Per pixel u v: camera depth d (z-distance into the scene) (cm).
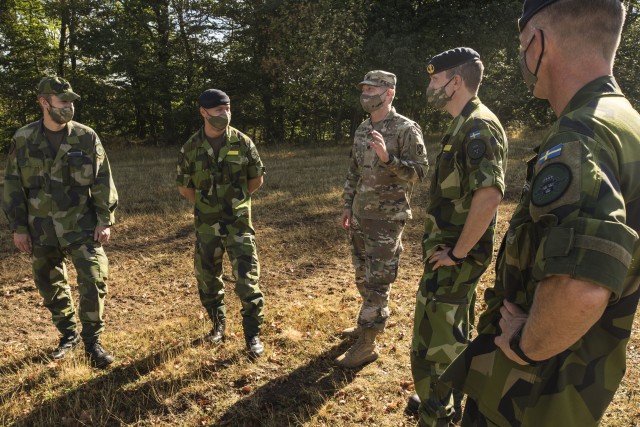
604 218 95
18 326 405
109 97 2306
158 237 664
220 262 364
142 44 2202
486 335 137
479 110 217
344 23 1897
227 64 2342
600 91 111
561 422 117
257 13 2169
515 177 973
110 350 356
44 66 2156
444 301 226
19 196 331
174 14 2270
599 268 93
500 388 128
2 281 504
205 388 307
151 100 2280
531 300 121
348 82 1980
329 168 1240
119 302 454
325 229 675
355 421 275
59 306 351
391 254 315
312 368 328
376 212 312
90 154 335
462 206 219
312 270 529
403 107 2072
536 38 117
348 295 449
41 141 323
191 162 346
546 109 2216
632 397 279
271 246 611
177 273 529
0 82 2034
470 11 1808
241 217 349
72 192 330
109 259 577
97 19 2134
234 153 341
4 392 306
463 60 224
